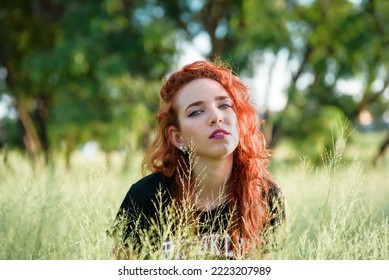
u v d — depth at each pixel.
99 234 2.47
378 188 4.02
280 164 10.47
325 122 14.19
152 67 14.99
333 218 2.59
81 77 13.86
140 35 14.48
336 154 2.77
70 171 5.73
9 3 16.30
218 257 2.60
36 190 3.81
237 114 2.81
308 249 2.65
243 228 2.77
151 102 15.12
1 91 16.14
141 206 2.82
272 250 2.57
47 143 16.69
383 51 14.86
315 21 15.04
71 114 13.46
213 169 2.74
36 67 13.73
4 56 16.12
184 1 15.90
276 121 14.20
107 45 14.25
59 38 14.39
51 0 16.23
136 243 2.71
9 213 3.46
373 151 13.26
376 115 16.86
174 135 2.84
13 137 18.70
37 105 16.67
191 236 2.49
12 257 2.94
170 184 2.87
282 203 2.99
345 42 14.61
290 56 14.42
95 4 14.29
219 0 15.69
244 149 2.84
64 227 3.45
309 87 15.43
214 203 2.82
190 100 2.68
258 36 13.99
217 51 15.88
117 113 13.49
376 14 14.91
